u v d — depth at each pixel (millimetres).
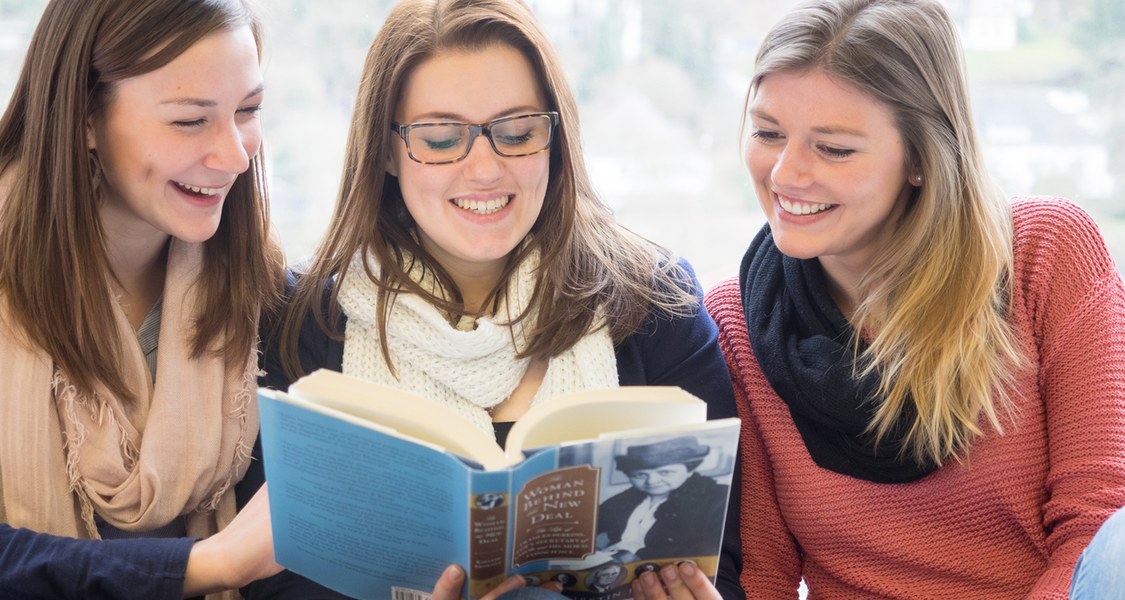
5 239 1371
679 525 1146
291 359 1505
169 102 1316
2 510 1421
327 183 2189
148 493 1416
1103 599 1106
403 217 1559
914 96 1337
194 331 1461
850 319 1499
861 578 1514
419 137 1399
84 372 1393
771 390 1525
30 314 1368
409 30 1398
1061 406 1402
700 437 1080
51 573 1308
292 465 1123
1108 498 1342
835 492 1482
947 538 1464
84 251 1361
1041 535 1430
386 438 1053
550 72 1430
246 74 1365
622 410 1160
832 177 1358
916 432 1421
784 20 1398
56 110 1335
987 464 1420
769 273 1549
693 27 2180
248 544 1317
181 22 1305
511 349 1483
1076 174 2209
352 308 1489
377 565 1176
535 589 1157
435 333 1456
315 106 2166
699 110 2205
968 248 1391
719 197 2227
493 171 1391
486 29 1396
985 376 1386
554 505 1095
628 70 2189
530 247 1513
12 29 2088
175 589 1311
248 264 1487
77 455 1398
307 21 2141
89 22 1308
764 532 1577
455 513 1074
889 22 1339
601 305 1508
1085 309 1399
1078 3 2170
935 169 1366
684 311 1548
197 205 1389
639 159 2211
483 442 1105
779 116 1372
